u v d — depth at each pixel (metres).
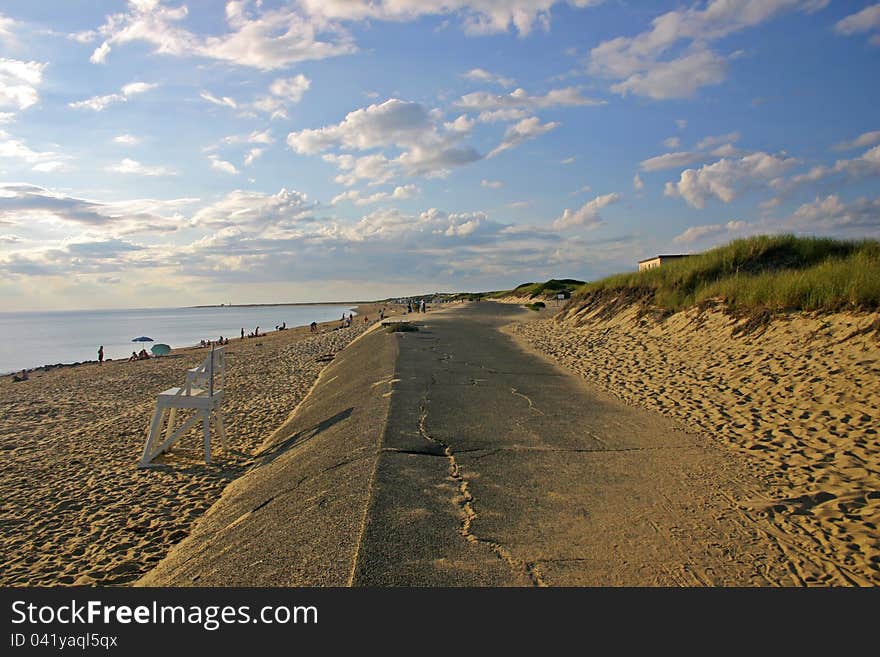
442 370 13.77
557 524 5.20
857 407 8.36
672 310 18.80
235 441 11.51
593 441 7.88
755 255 19.44
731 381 11.14
